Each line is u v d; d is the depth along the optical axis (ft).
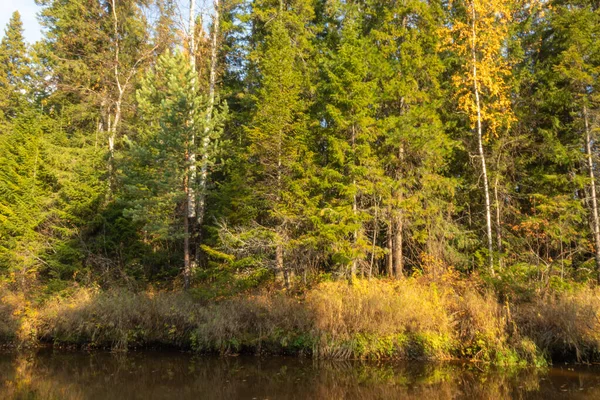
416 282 49.34
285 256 54.13
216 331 44.70
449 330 41.68
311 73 61.93
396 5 59.41
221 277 52.44
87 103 74.95
